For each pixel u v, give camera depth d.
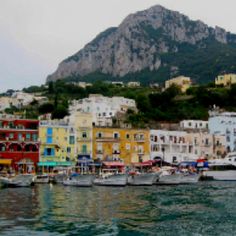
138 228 41.03
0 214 49.12
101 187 89.88
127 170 111.19
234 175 111.12
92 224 42.88
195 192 76.94
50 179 100.75
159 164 135.75
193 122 164.12
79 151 131.12
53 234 38.06
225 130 153.88
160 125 164.50
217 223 43.91
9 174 101.31
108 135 135.25
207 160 123.00
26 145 124.38
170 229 40.66
